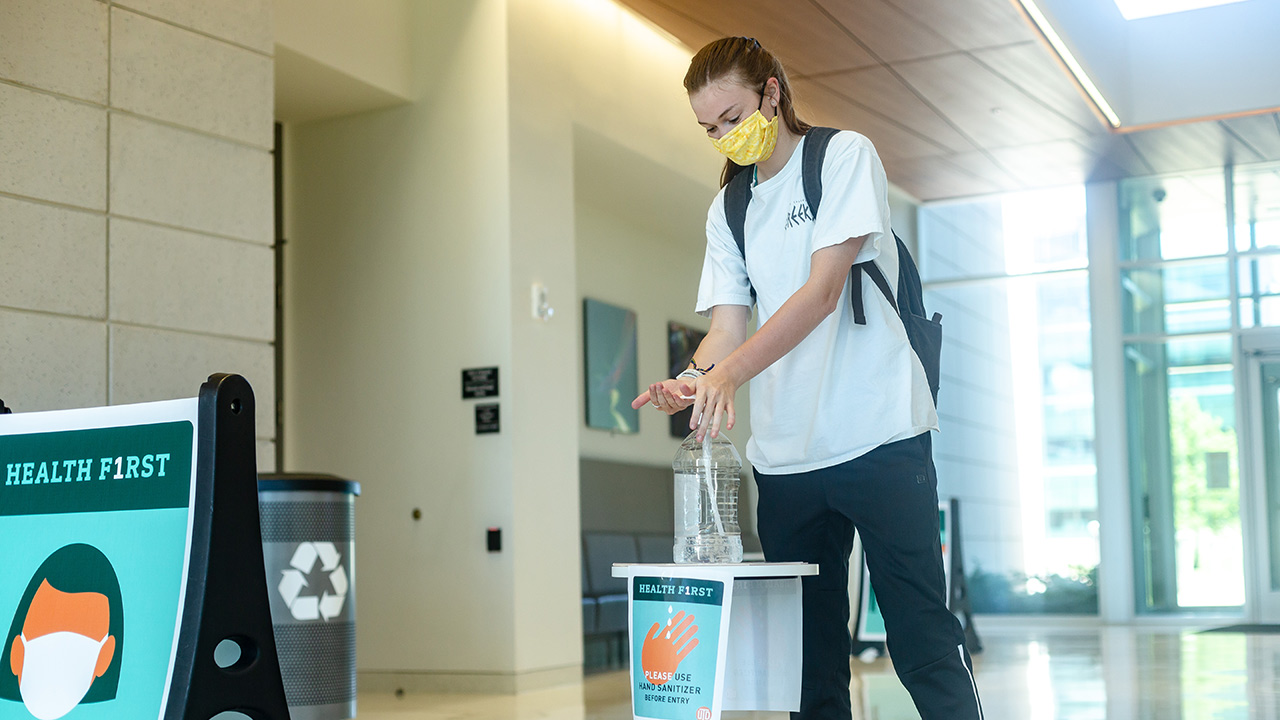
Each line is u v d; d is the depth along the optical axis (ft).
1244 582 36.88
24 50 12.42
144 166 13.58
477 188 21.02
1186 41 32.48
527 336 20.90
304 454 21.93
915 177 37.91
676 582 6.84
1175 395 38.47
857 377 7.28
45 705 7.32
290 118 22.35
